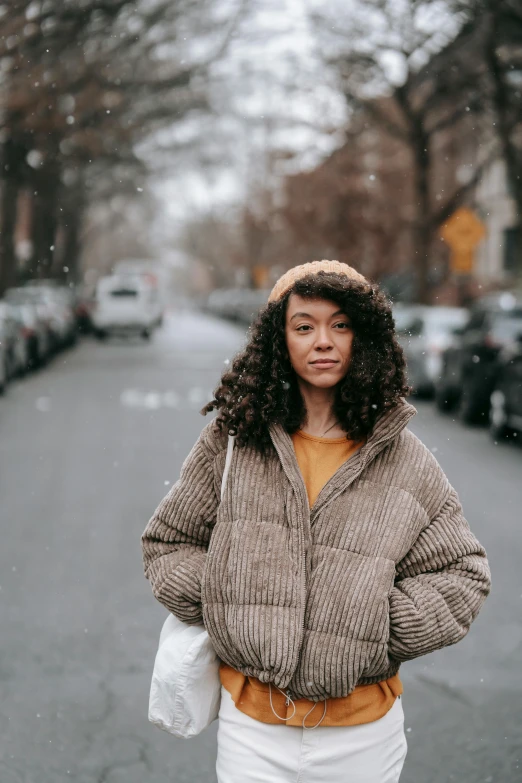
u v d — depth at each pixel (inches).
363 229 1555.1
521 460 494.3
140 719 181.3
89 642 220.2
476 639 226.2
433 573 94.7
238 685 95.0
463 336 676.1
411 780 157.9
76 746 170.1
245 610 91.0
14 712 182.7
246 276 3267.7
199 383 913.5
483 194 1571.1
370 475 94.2
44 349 1086.4
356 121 1179.9
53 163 1180.5
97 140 1144.2
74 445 519.5
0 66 856.9
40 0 790.5
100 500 375.6
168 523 99.1
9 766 161.9
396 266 1568.7
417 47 904.3
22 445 519.5
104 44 960.9
